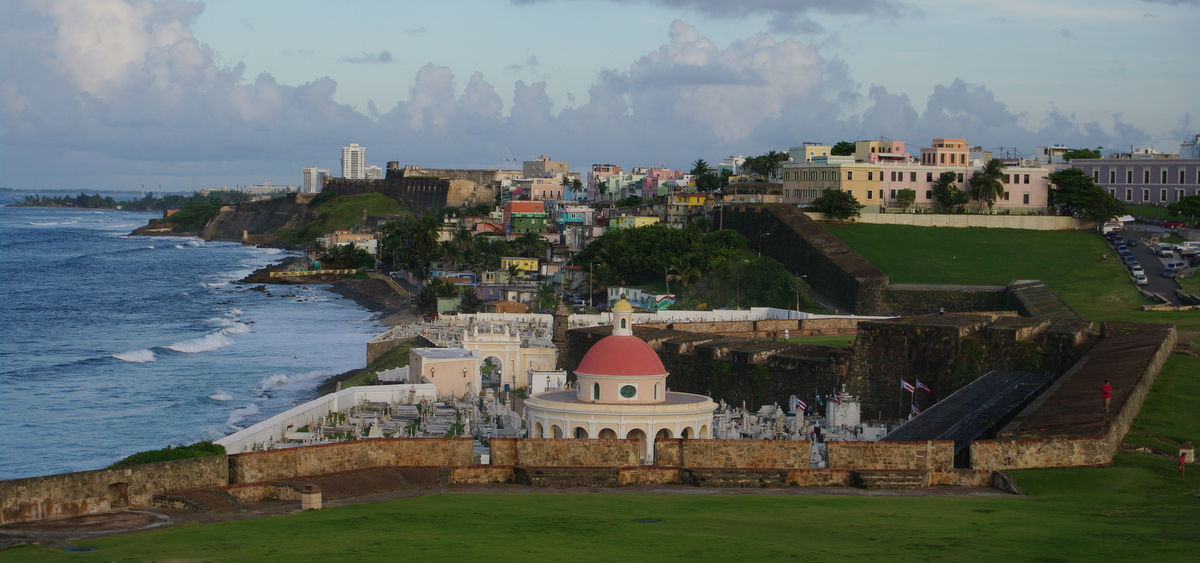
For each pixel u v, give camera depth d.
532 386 104.62
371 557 30.56
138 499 39.69
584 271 194.25
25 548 32.09
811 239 171.75
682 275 171.38
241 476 42.91
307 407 87.38
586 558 30.67
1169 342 84.75
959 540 33.59
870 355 100.06
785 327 133.75
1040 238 179.75
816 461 61.22
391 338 142.00
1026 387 83.62
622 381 69.62
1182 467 47.75
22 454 90.94
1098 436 49.88
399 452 47.00
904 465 47.50
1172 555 31.45
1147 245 171.50
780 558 30.91
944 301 145.50
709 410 70.94
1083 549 32.28
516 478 46.62
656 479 46.62
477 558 30.50
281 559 30.28
